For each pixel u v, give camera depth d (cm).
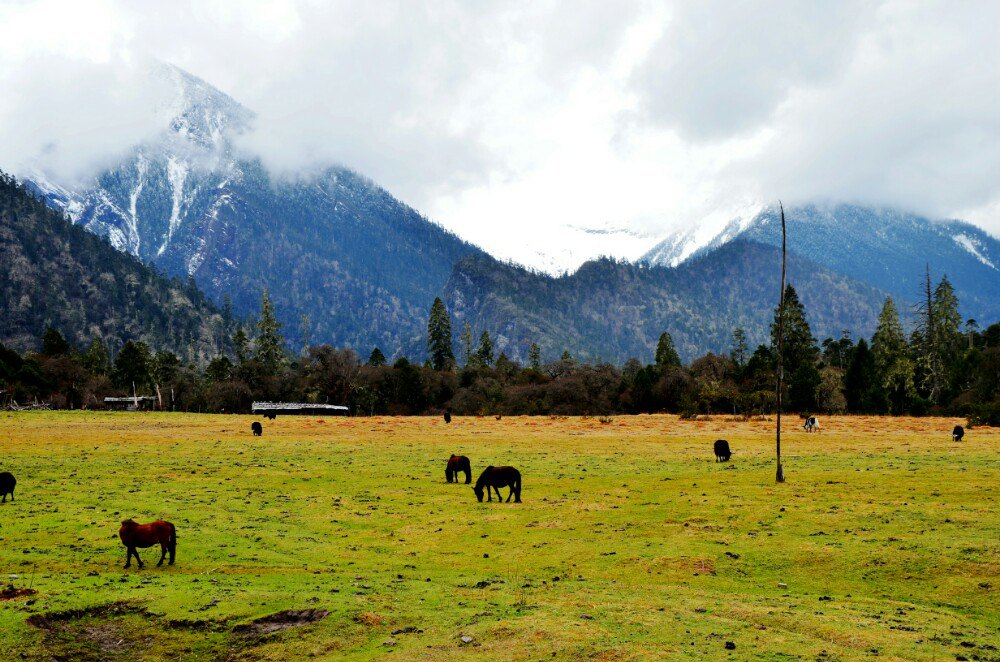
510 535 2684
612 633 1577
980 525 2477
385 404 14325
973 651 1477
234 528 2792
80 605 1736
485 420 9044
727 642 1510
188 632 1647
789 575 2138
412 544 2592
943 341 13262
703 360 14788
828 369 13175
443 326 17400
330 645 1573
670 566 2231
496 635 1577
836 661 1411
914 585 1992
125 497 3412
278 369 16438
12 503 3238
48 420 8288
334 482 3962
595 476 4038
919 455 4662
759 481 3666
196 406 14512
